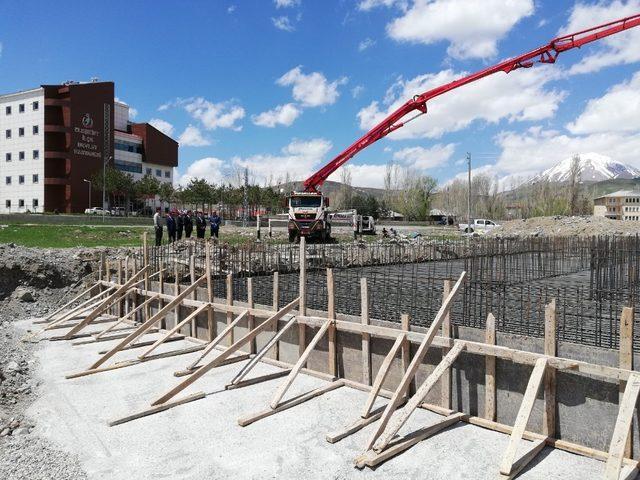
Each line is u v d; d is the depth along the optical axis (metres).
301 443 6.14
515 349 6.20
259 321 9.59
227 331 9.16
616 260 13.41
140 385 8.37
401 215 75.12
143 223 45.66
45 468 5.71
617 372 5.28
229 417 6.96
